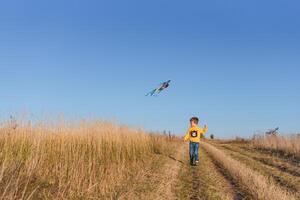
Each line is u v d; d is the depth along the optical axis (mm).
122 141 20281
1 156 12477
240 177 13867
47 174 11969
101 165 14688
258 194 10844
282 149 29547
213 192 11703
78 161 13438
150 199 10219
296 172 16922
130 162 18219
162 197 10672
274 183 13852
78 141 16359
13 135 13797
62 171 12172
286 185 13492
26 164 11945
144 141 24141
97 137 17688
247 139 67125
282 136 34531
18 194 9711
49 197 9859
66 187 10727
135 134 23578
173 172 15531
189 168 17391
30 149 13570
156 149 27469
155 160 20297
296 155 25375
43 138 14430
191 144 18750
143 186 12008
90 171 13273
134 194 10703
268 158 23781
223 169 17016
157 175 14367
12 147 13484
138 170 15539
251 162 21125
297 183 13781
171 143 39000
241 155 26688
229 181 13773
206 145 41188
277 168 18547
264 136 39125
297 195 11633
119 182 12258
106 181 11828
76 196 10109
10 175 10859
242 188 12297
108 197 10266
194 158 18672
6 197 8844
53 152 14211
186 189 12164
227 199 10719
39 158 13258
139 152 22141
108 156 16922
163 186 12141
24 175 11359
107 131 19453
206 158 22656
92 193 10484
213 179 14180
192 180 13906
